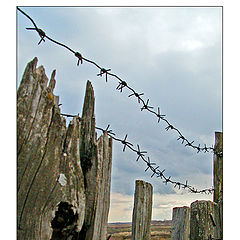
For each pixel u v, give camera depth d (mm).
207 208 3912
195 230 3854
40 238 1810
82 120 2430
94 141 2377
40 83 1919
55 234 2002
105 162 2389
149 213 3049
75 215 2027
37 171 1844
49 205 1875
